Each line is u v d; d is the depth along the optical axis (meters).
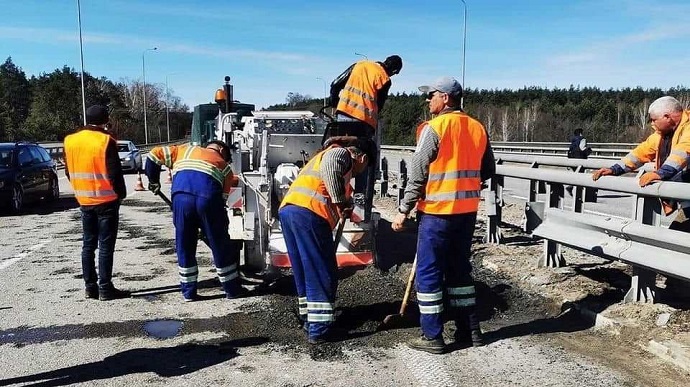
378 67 6.35
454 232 4.33
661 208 4.85
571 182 5.65
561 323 4.91
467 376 3.94
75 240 9.16
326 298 4.59
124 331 4.91
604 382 3.79
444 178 4.28
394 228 4.48
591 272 6.05
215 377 3.98
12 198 12.15
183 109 94.38
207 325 5.05
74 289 6.25
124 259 7.73
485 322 5.00
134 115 82.81
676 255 4.31
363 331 4.84
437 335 4.35
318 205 4.58
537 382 3.81
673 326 4.36
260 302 5.70
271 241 6.20
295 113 8.75
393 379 3.91
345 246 6.20
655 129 5.01
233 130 8.77
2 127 54.00
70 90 71.06
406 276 6.28
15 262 7.55
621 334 4.48
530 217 6.23
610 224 5.00
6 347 4.57
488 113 76.44
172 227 10.39
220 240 5.71
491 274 6.27
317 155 4.82
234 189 6.71
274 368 4.13
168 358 4.33
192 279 5.78
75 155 5.67
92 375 4.04
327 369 4.10
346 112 6.27
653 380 3.79
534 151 30.27
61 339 4.74
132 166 24.25
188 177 5.61
